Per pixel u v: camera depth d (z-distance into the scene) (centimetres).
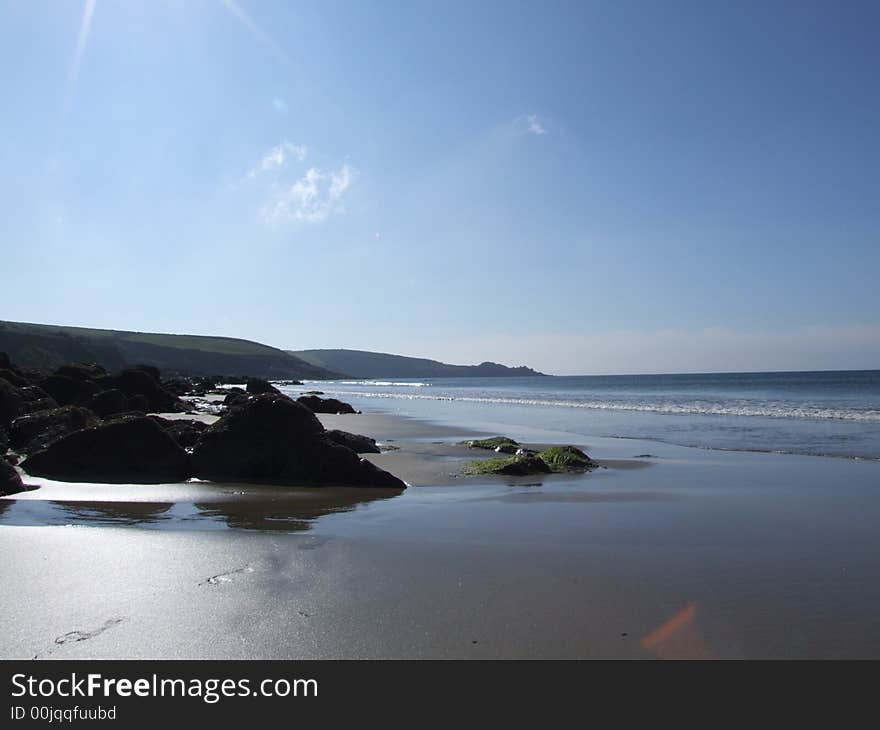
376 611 596
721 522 979
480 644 531
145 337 18562
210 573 703
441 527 945
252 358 18825
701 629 560
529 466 1530
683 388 8044
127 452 1384
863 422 2744
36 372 4056
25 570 707
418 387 11894
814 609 606
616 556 784
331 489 1291
